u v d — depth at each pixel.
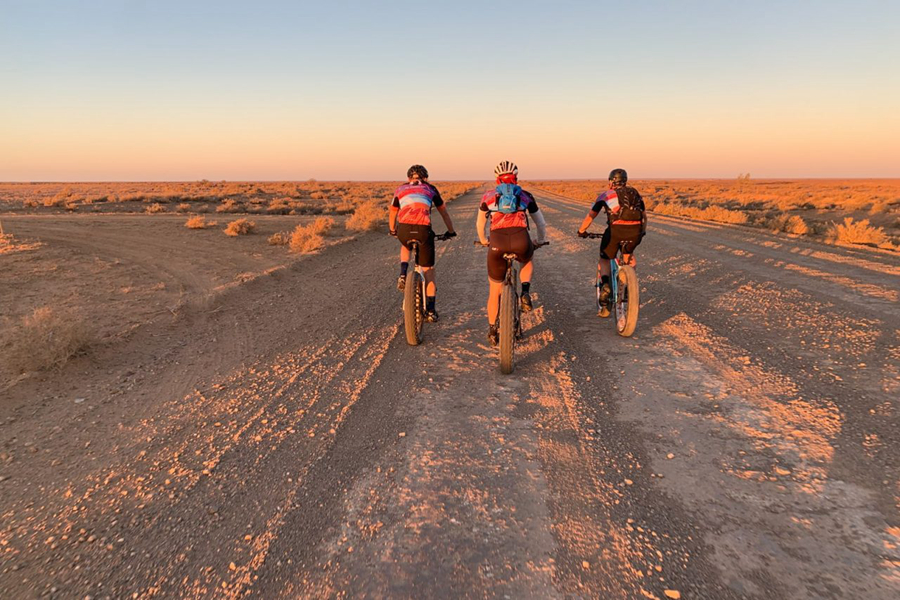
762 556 2.04
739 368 4.20
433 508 2.45
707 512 2.35
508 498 2.52
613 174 5.16
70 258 10.97
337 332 5.78
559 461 2.85
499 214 4.33
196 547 2.23
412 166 5.09
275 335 5.73
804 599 1.82
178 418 3.62
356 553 2.15
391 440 3.18
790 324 5.42
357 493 2.61
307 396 3.95
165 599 1.93
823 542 2.12
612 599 1.85
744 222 19.78
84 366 4.69
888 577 1.90
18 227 16.97
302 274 9.78
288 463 2.94
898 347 4.52
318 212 29.59
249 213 28.88
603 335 5.31
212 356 5.03
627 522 2.29
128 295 7.63
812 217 24.44
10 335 5.49
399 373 4.39
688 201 39.91
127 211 29.92
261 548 2.21
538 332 5.49
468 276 9.14
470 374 4.30
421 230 4.95
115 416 3.67
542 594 1.88
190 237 15.41
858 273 8.36
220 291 7.77
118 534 2.33
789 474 2.63
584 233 5.67
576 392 3.83
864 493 2.44
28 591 1.99
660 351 4.73
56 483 2.79
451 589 1.92
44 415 3.70
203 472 2.86
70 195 46.66
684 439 3.06
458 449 3.03
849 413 3.29
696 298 6.84
